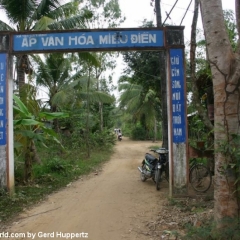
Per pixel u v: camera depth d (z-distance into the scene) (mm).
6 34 6629
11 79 6711
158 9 9586
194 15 6645
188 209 5617
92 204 6246
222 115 3816
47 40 6586
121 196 6922
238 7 3865
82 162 13000
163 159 7570
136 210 5738
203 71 7367
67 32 6574
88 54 11047
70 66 18375
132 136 37656
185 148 6402
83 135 19359
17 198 6492
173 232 4273
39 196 6926
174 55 6410
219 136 3834
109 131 25328
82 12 12648
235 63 3768
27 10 10523
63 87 17172
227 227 3674
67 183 8609
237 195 3760
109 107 29438
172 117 6410
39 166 10266
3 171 6605
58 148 14648
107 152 18969
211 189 6973
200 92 7988
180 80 6387
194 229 4102
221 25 3902
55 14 11484
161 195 6895
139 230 4652
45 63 16469
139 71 14328
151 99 21000
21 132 7578
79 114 19359
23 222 5129
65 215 5496
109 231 4652
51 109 17266
